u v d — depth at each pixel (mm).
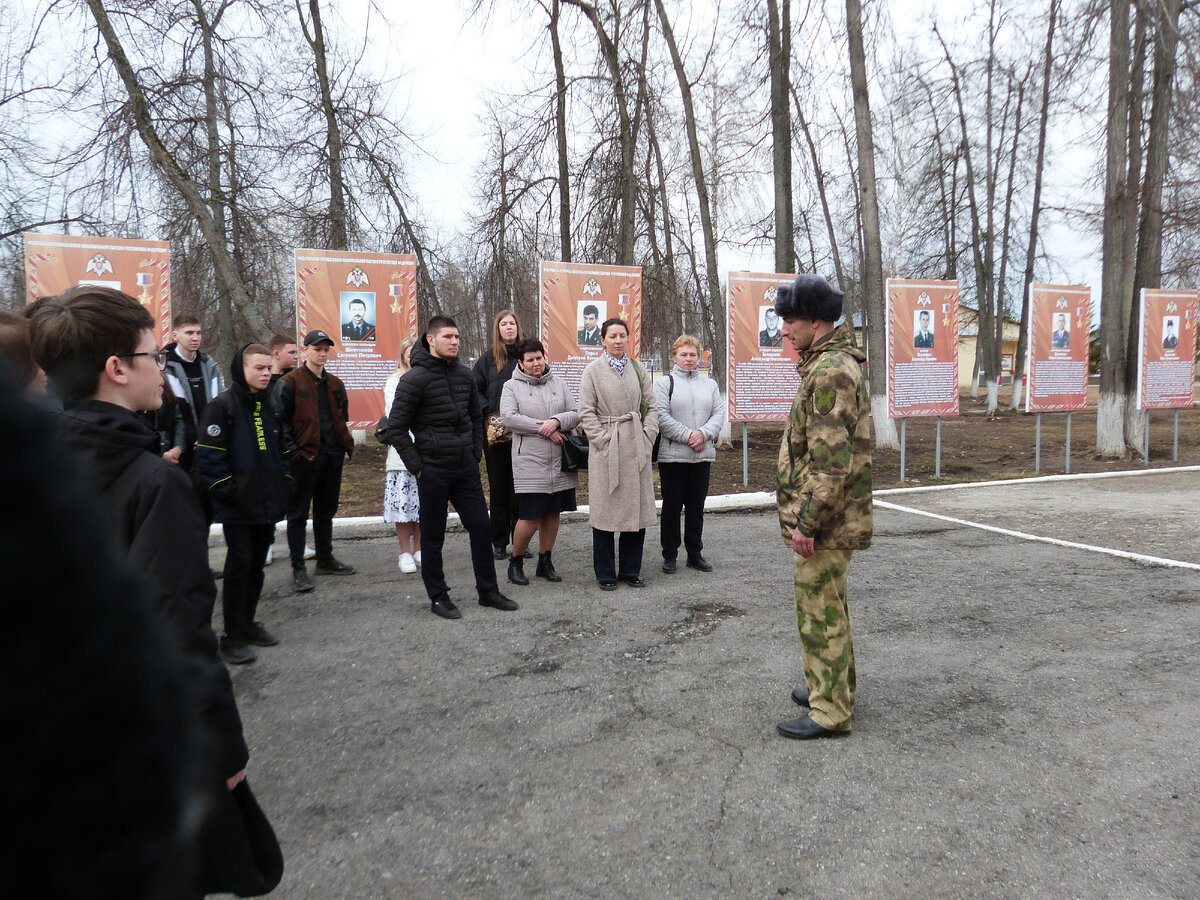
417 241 14055
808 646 3395
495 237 13438
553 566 6320
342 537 7500
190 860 523
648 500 5719
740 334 9633
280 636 4789
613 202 12766
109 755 422
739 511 8648
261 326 11273
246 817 1752
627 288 9719
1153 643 4473
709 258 13664
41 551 377
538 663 4305
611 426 5605
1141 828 2697
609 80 12625
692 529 6199
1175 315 12391
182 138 10750
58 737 394
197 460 4410
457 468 5121
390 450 6156
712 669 4180
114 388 1798
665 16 12898
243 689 4016
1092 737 3359
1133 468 12156
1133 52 13078
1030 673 4066
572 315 9578
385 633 4820
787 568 6227
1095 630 4715
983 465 12539
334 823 2812
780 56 12328
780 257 12617
